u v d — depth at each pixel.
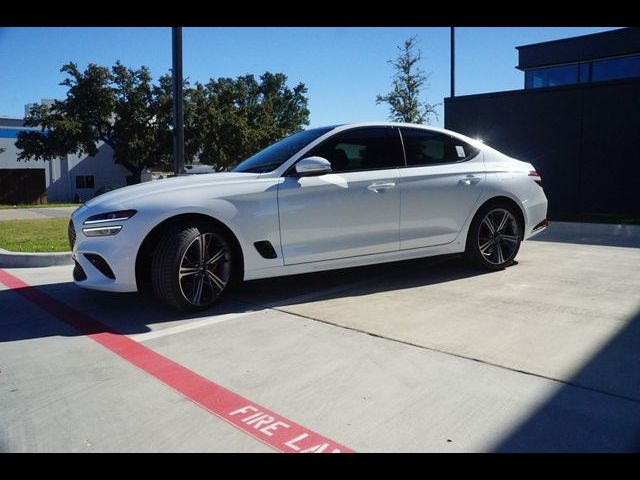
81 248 4.16
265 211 4.42
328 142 4.86
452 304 4.42
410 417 2.52
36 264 6.74
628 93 10.00
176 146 8.30
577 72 18.38
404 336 3.65
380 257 5.00
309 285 5.25
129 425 2.52
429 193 5.15
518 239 5.74
